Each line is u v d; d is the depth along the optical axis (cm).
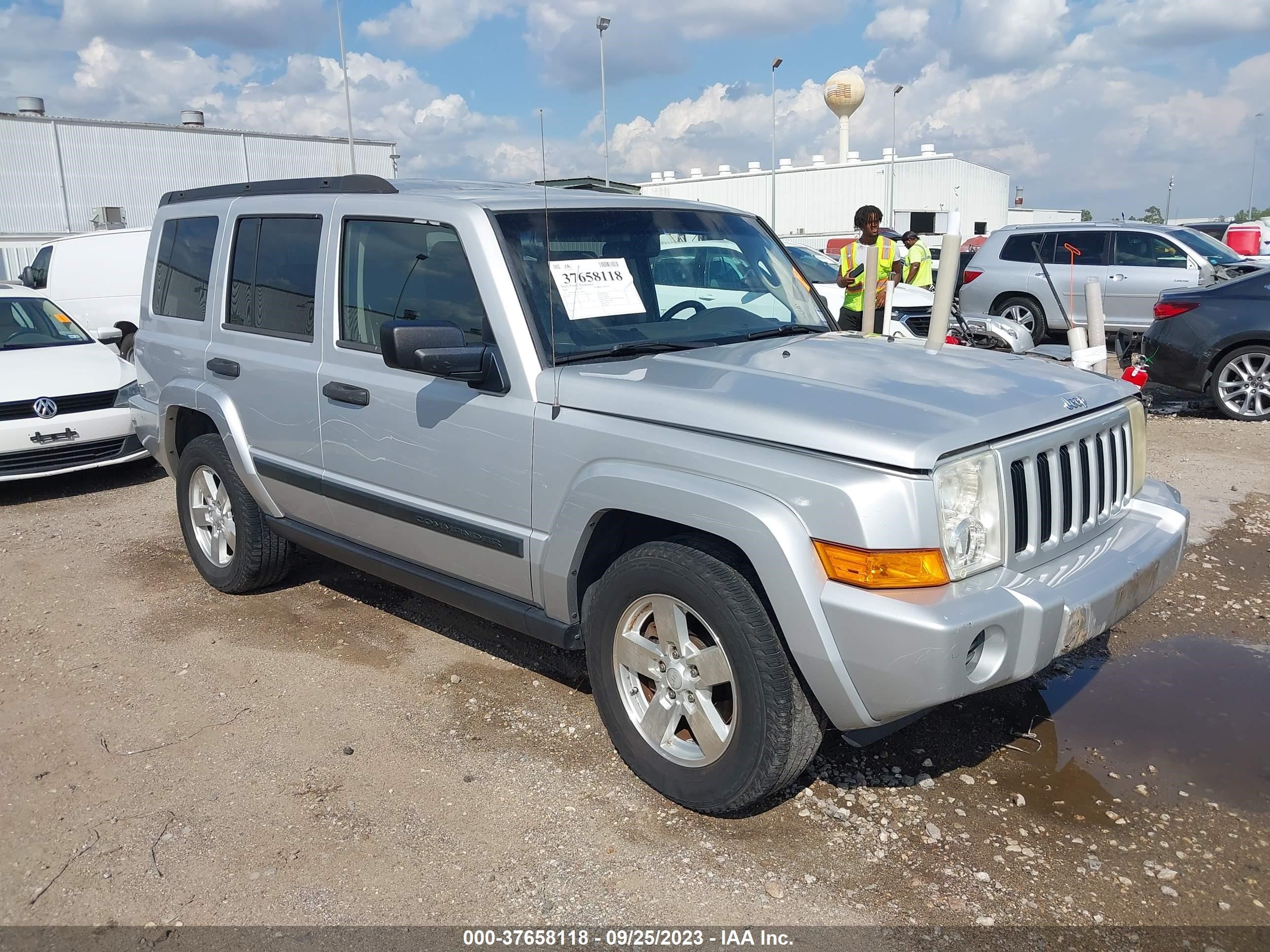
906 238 1260
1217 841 300
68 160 3700
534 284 350
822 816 315
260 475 466
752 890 281
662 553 304
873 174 3947
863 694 269
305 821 319
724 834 307
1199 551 557
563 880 288
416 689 410
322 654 445
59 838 314
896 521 261
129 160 3828
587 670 399
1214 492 676
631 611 320
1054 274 1359
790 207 4238
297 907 279
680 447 295
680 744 321
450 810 323
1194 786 330
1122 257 1327
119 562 584
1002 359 361
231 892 286
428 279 373
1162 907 271
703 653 302
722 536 283
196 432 540
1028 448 288
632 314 371
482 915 274
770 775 290
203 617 493
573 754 356
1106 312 1333
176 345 515
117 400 771
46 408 729
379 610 497
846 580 265
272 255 454
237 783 342
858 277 898
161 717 391
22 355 796
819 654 269
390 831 313
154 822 321
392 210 390
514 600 367
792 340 389
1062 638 280
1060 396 315
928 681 256
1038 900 274
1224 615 470
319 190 437
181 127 3919
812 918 269
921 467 259
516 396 340
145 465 858
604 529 332
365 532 418
